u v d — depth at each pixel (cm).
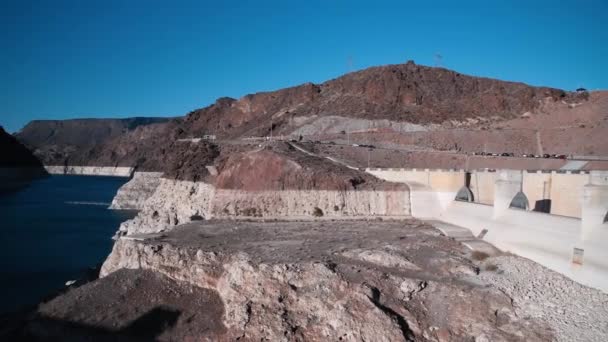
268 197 7000
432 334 3522
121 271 4784
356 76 16275
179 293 4406
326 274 3994
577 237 4081
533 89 13775
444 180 6625
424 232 5706
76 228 9981
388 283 3956
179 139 17938
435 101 14462
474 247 5003
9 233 9375
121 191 13575
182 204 9088
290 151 8712
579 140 10456
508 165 9212
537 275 4150
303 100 16438
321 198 6869
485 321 3544
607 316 3394
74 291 4553
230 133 16450
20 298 5641
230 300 4012
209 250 4712
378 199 6806
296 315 3769
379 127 12762
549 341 3198
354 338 3488
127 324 4038
